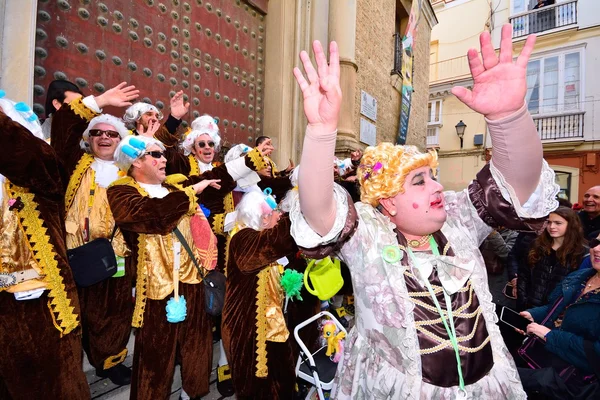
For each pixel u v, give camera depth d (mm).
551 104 13945
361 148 7086
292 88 5371
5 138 1411
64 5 3020
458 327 1134
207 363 2119
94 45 3248
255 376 1965
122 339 2361
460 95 1069
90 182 2207
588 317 1953
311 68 984
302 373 2135
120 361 2375
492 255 3891
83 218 2160
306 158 982
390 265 1163
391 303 1140
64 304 1662
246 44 5105
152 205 1782
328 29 5879
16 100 2416
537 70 14320
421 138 13125
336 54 960
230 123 4844
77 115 1951
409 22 9734
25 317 1568
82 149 2373
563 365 2033
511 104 1038
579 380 1940
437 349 1106
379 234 1204
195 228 2094
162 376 1884
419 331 1124
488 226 1290
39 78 2846
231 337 2012
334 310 3564
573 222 2734
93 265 1898
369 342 1221
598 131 12938
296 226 1112
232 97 4875
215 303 2094
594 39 13062
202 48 4426
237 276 2045
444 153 16578
